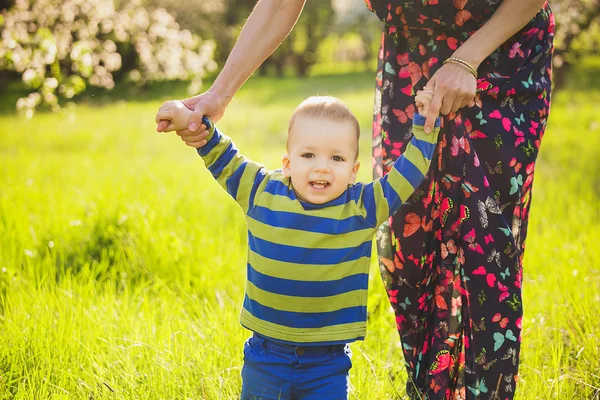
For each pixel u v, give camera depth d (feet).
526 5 7.04
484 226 7.58
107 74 26.58
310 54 106.01
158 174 24.17
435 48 7.72
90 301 11.57
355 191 7.31
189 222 17.08
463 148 7.54
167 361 9.46
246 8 97.66
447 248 7.81
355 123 7.36
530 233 16.15
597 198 19.61
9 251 14.47
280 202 7.22
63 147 36.17
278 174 7.54
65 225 16.26
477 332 7.72
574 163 24.41
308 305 7.08
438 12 7.47
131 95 68.64
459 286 7.96
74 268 14.07
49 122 46.65
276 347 7.23
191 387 8.89
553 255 14.58
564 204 18.89
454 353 8.20
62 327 10.27
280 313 7.15
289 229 7.07
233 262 14.52
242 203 7.50
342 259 7.07
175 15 78.38
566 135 30.30
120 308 11.66
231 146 7.60
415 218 8.00
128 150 35.06
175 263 14.25
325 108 7.26
